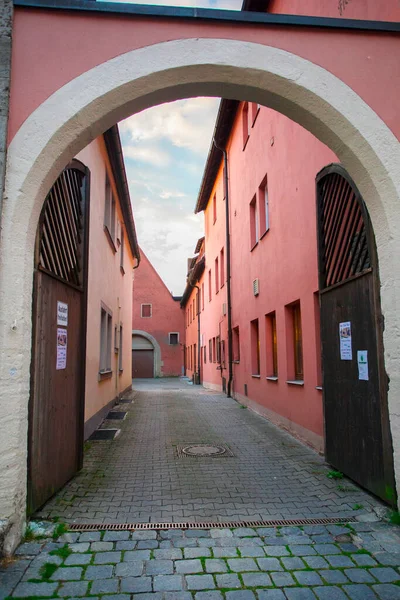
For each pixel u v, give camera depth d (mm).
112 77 4016
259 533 3879
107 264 11375
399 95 4305
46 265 4617
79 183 6051
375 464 4586
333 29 4312
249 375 13016
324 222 6207
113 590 2971
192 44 4133
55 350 4797
